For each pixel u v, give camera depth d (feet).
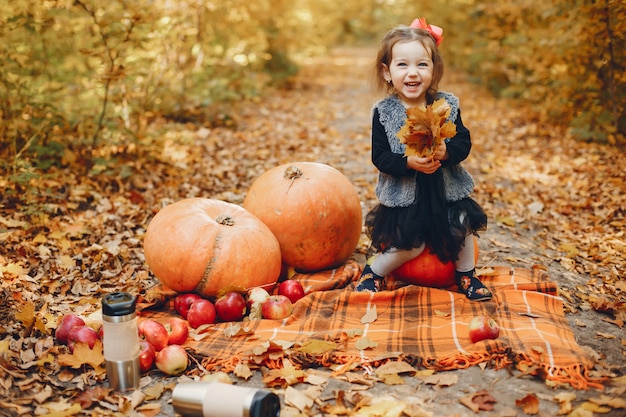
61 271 14.32
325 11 78.07
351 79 51.75
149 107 26.66
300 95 41.70
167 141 24.34
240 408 8.61
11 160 18.61
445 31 52.29
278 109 35.55
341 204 13.97
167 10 26.40
